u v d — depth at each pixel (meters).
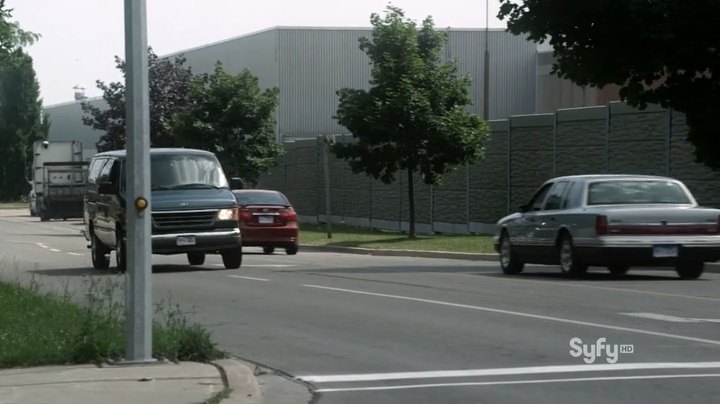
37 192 85.44
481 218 49.12
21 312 17.02
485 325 17.84
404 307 20.50
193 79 67.25
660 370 13.56
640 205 26.25
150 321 13.61
